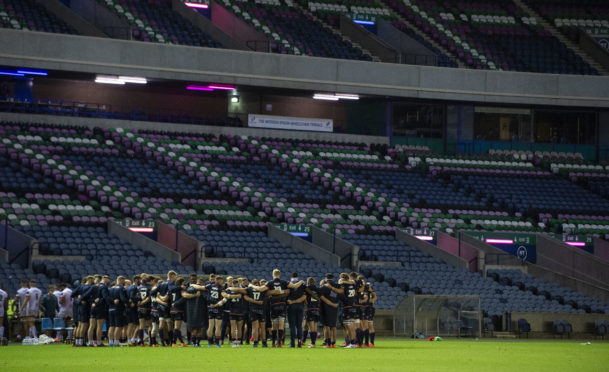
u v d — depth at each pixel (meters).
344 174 188.62
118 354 74.62
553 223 183.62
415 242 166.62
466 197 189.38
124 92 197.25
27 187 154.88
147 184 167.25
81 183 160.88
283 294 87.62
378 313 129.62
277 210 169.38
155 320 88.94
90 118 182.62
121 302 88.69
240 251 150.88
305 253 155.75
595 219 188.25
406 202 183.00
